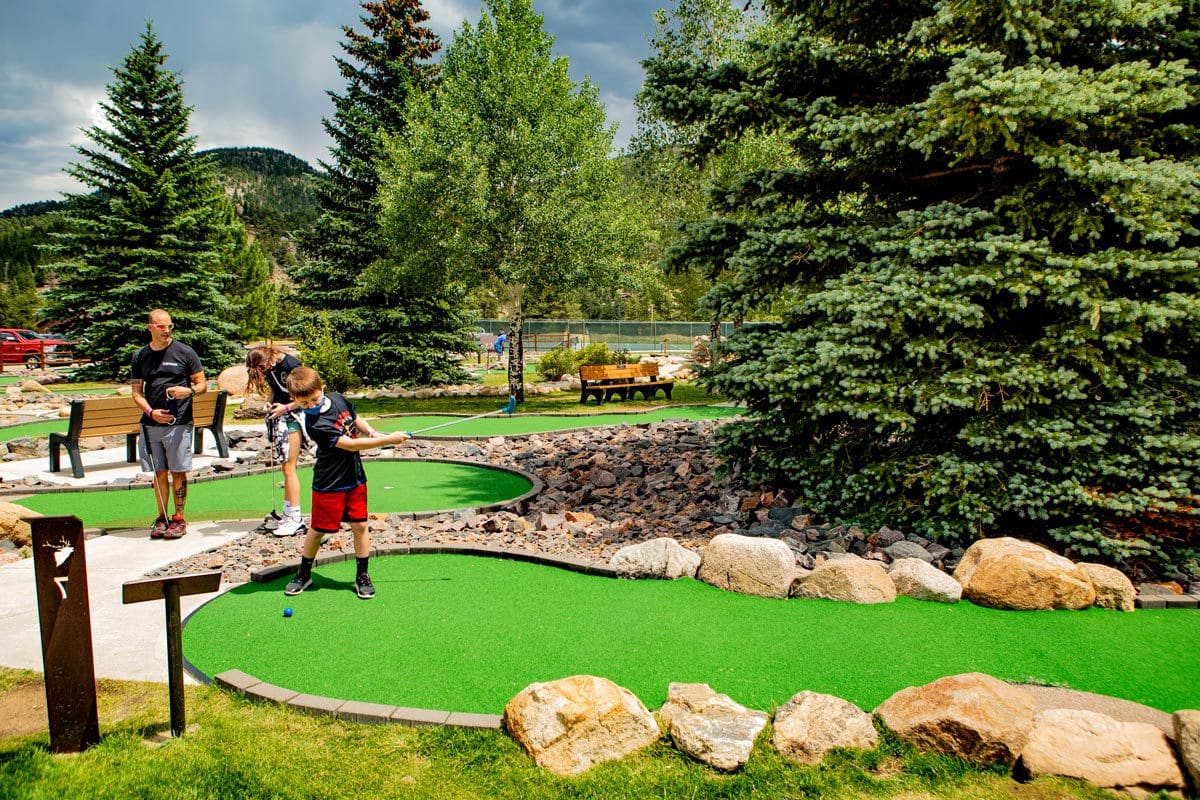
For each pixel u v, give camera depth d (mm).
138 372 6398
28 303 55000
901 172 6730
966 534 5672
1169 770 2805
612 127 19609
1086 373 5590
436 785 2867
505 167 18062
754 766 2951
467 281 19266
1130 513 5141
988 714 3000
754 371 6309
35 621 4641
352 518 4941
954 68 5227
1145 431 5352
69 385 22609
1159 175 4957
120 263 23609
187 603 4879
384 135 20922
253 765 2980
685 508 7473
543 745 3012
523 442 11852
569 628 4363
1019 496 5383
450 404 18688
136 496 8141
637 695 3543
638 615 4559
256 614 4648
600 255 18625
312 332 21547
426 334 23344
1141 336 5055
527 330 43062
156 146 23797
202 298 24250
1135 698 3504
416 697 3553
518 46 19500
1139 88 5355
